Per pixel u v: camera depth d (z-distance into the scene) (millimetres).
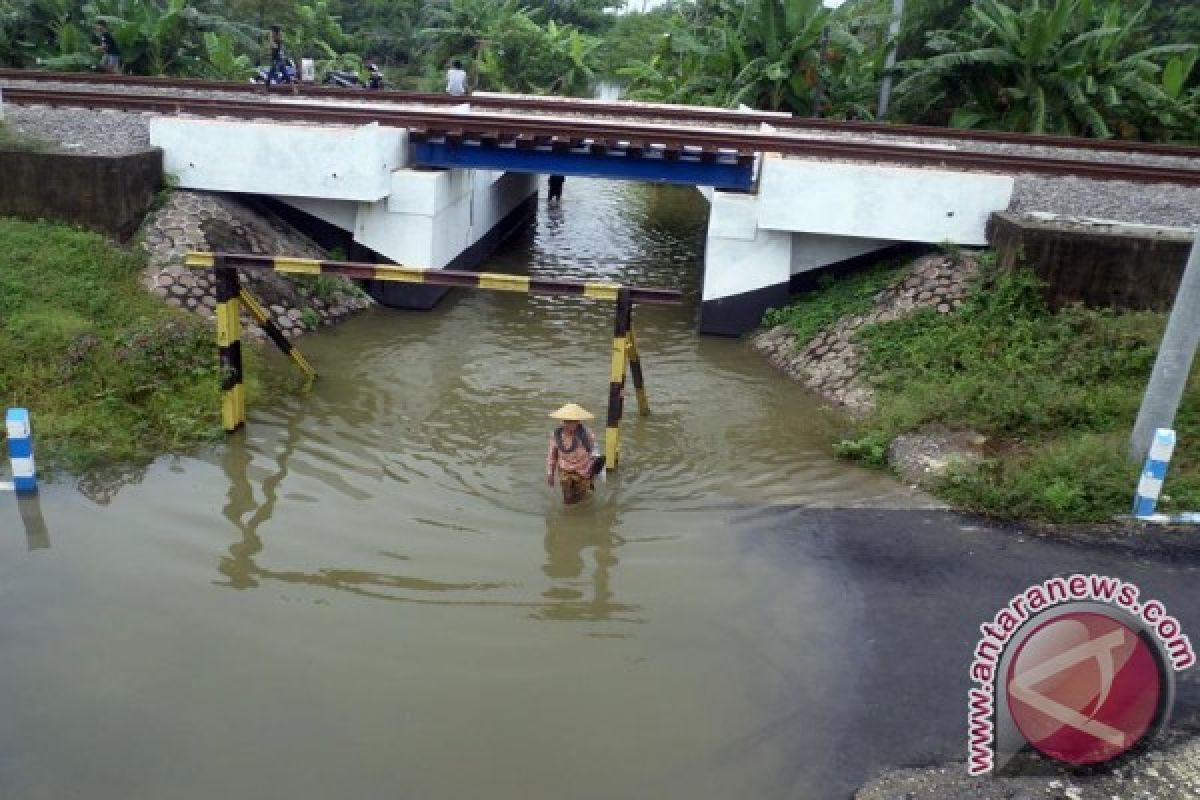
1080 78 24516
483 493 10430
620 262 22031
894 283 15047
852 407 13156
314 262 10727
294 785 6160
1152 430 9836
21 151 14211
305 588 8477
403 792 6133
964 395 11859
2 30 29828
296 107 17234
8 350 11633
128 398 11664
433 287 17125
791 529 9641
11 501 9641
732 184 16984
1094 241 13016
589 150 16891
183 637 7688
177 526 9414
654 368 14805
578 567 8992
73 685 7043
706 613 8266
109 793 6055
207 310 13938
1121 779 6156
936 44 26219
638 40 56031
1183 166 18969
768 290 16250
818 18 27594
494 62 44531
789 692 7199
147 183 15102
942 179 15008
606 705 7062
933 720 6832
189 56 30406
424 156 17328
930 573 8695
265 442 11367
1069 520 9492
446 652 7648
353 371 13859
